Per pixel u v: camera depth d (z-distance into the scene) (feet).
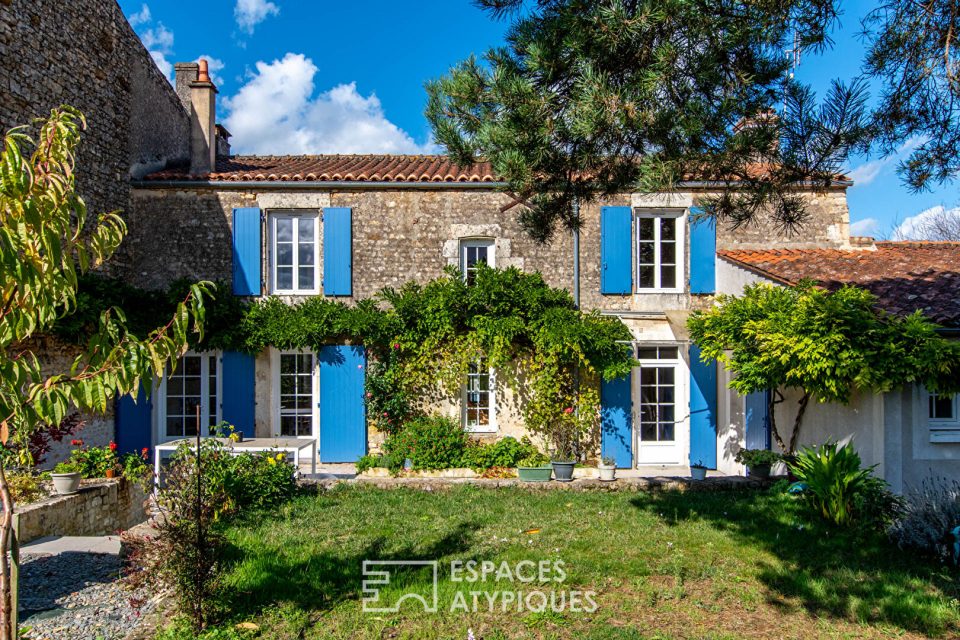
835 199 36.14
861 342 22.35
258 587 16.81
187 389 35.29
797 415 29.55
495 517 24.20
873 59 16.88
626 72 15.39
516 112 15.72
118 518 26.58
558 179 17.17
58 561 19.61
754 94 14.80
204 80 36.40
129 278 34.73
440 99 16.74
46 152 10.21
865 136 15.75
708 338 28.71
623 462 34.63
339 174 35.99
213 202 35.40
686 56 14.55
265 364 35.47
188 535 14.89
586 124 14.49
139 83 35.91
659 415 36.01
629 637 14.30
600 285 35.70
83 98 31.09
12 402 9.18
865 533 21.33
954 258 32.68
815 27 14.32
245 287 35.12
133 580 15.51
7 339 9.46
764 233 36.01
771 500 26.53
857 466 22.98
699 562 19.21
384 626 14.88
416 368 34.65
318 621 15.16
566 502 26.78
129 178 34.86
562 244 35.81
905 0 16.06
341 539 21.18
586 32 14.79
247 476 24.97
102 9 32.68
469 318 34.17
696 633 14.70
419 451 32.19
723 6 13.97
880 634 14.69
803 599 16.53
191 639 13.85
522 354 35.01
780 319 24.56
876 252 34.63
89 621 15.29
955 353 20.68
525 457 32.94
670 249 36.47
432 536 21.68
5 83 26.12
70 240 10.37
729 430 34.58
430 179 35.32
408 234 35.78
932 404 25.29
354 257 35.78
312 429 35.99
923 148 17.25
